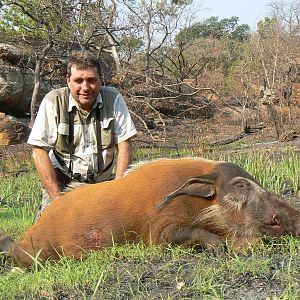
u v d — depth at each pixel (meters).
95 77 2.20
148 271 1.68
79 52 2.21
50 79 9.99
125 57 10.84
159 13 11.10
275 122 8.25
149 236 1.89
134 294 1.54
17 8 9.27
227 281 1.54
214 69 15.02
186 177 1.91
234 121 11.01
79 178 2.28
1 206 4.36
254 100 11.43
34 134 2.23
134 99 9.42
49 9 9.07
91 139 2.27
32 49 9.44
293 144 6.28
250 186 1.86
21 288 1.71
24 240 2.06
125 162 2.23
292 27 14.29
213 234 1.83
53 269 1.83
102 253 1.89
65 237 1.96
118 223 1.90
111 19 9.64
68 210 1.99
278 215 1.82
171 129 10.01
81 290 1.62
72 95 2.23
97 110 2.26
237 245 1.84
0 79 9.29
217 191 1.87
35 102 8.91
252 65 13.83
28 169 6.65
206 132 9.94
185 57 14.98
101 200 1.95
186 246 1.85
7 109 9.61
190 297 1.48
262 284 1.51
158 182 1.92
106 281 1.64
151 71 11.68
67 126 2.24
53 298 1.59
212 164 1.94
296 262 1.65
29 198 4.41
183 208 1.86
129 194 1.93
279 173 3.74
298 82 13.37
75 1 9.29
